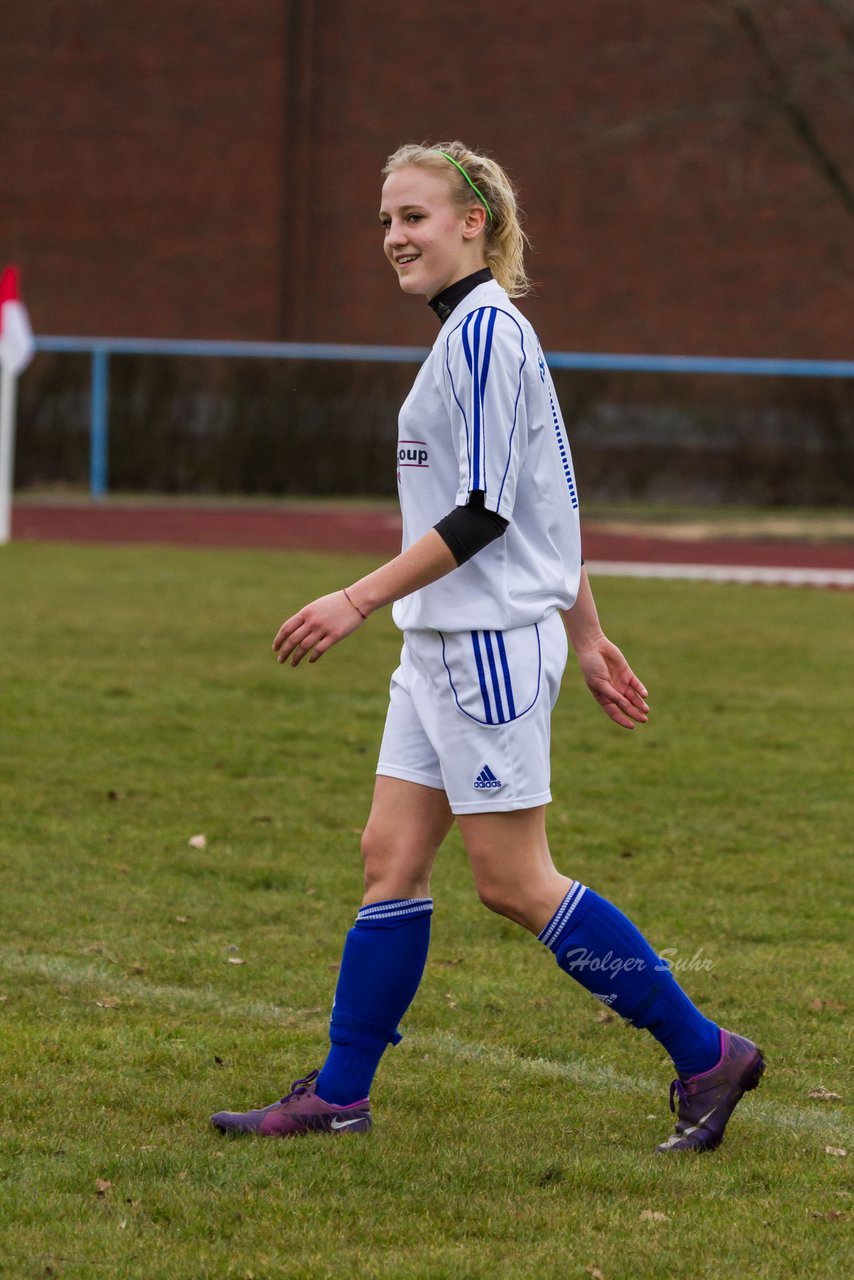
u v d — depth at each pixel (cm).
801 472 8275
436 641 1070
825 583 5122
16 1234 955
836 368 7962
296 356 8212
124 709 2759
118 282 8944
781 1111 1206
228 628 3688
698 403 8294
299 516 7331
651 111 8806
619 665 1202
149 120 8869
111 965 1512
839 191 7225
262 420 8256
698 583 4956
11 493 8038
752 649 3594
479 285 1095
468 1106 1199
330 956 1559
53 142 8931
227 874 1833
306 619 1021
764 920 1702
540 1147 1115
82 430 8225
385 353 8181
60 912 1672
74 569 4788
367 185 8806
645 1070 1290
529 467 1080
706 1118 1112
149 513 7294
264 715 2748
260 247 8850
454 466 1075
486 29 8806
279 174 8825
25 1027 1334
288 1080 1238
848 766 2461
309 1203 1007
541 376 1084
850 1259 944
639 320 8950
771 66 7081
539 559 1091
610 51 8450
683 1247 956
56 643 3412
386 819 1113
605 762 2477
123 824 2036
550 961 1571
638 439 8325
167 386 8225
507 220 1116
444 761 1072
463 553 1026
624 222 8906
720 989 1485
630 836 2045
